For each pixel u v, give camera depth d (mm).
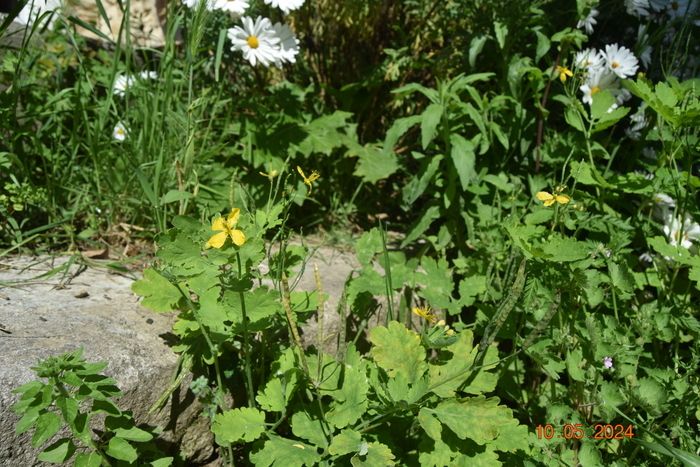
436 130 2488
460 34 2867
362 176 3084
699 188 2375
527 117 2680
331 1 3098
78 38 3105
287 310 1421
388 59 3051
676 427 1781
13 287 1759
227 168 2709
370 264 2176
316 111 3168
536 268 1896
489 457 1545
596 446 1776
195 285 1576
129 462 1330
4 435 1250
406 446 1754
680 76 2871
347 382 1562
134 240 2309
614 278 1941
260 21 2598
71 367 1252
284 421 1729
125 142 2498
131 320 1665
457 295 2451
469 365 1596
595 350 1811
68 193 2393
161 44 3391
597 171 2324
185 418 1592
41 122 2600
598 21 3018
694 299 2322
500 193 2584
